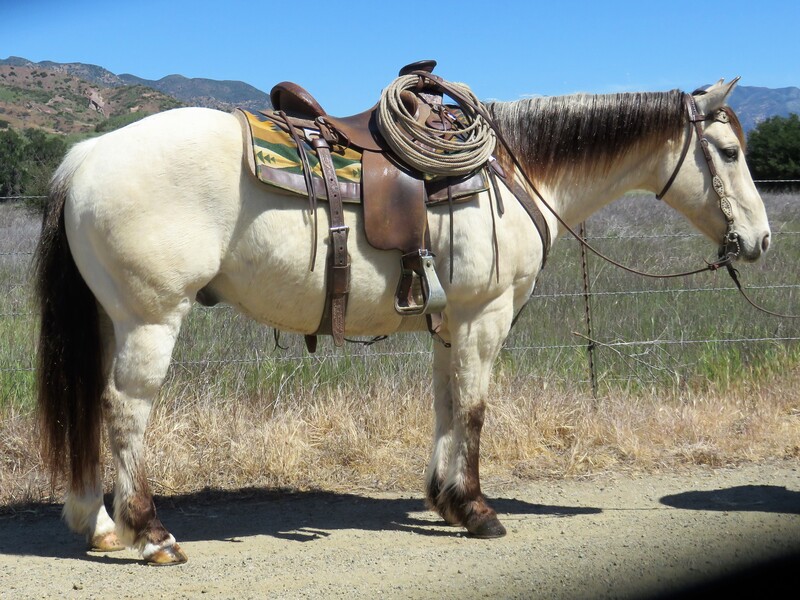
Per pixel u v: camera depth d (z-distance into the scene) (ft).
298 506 13.88
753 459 16.14
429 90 12.25
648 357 20.57
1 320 19.63
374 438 16.79
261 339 19.53
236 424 16.49
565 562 10.87
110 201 10.16
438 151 11.36
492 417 17.06
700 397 18.89
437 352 13.04
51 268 10.95
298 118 11.37
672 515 13.04
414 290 11.52
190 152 10.34
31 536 12.28
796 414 18.66
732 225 13.16
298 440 16.01
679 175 13.24
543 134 12.78
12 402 16.85
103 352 11.39
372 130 11.59
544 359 20.42
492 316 12.03
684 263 27.22
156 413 16.24
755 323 22.07
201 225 10.44
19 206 38.73
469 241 11.53
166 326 10.57
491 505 13.74
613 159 13.08
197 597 9.71
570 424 17.38
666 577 10.31
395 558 11.16
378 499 14.32
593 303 22.30
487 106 12.87
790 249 30.73
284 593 9.84
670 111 13.01
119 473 10.73
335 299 11.15
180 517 13.28
